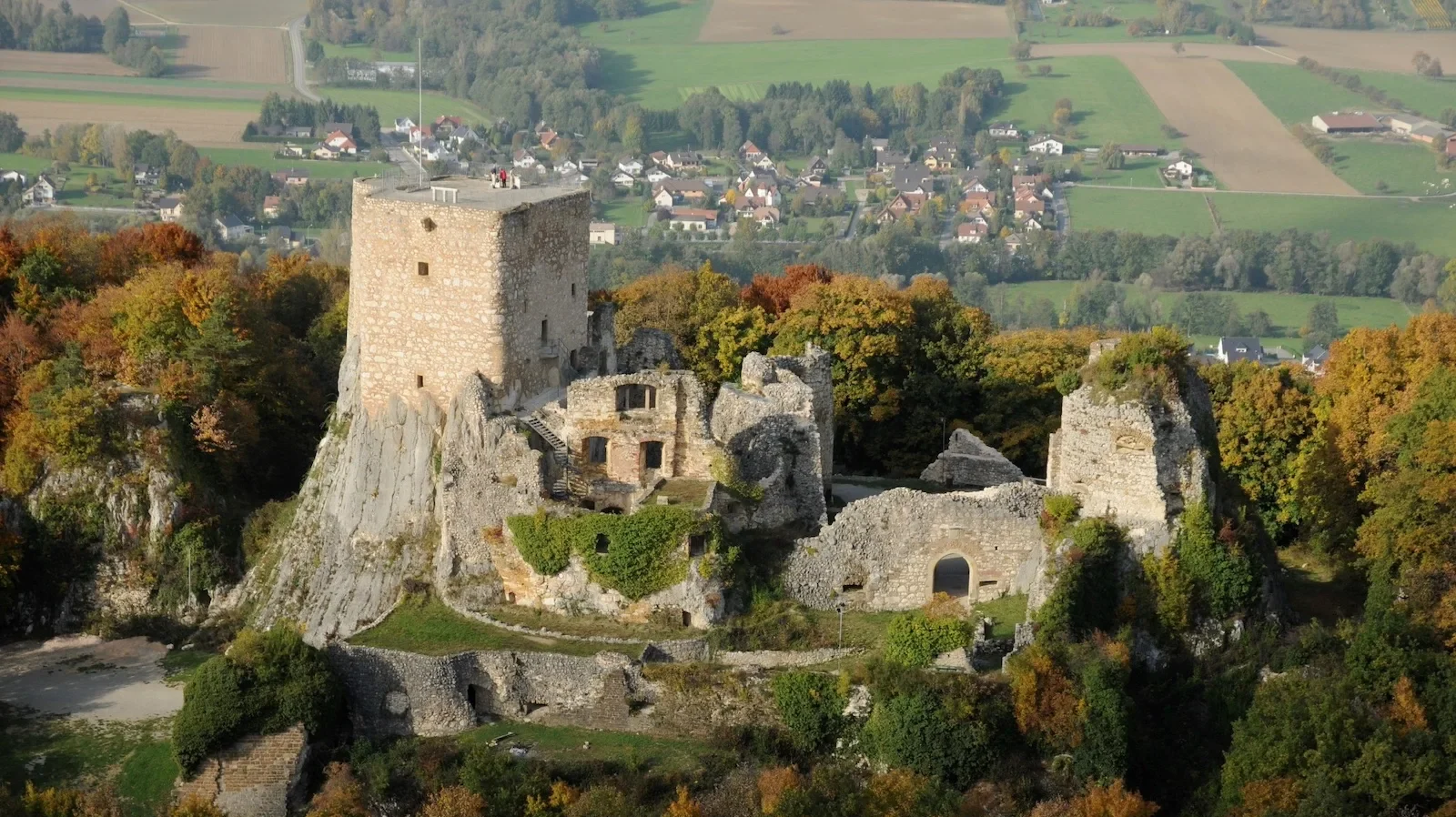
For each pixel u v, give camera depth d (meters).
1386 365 175.38
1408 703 137.00
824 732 140.25
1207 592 145.75
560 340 168.00
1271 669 143.62
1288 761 134.12
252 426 180.25
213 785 143.50
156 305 182.38
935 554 152.12
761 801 134.50
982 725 136.25
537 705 147.25
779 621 149.12
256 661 144.50
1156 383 146.75
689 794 136.75
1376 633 141.62
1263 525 159.75
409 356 163.62
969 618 145.75
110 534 172.75
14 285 196.50
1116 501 147.50
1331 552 165.75
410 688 146.75
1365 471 166.50
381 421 165.00
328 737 146.38
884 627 149.50
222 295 183.88
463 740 144.62
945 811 132.00
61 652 166.62
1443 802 132.75
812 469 159.75
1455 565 150.62
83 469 173.88
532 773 138.62
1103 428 147.12
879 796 132.62
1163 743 140.50
